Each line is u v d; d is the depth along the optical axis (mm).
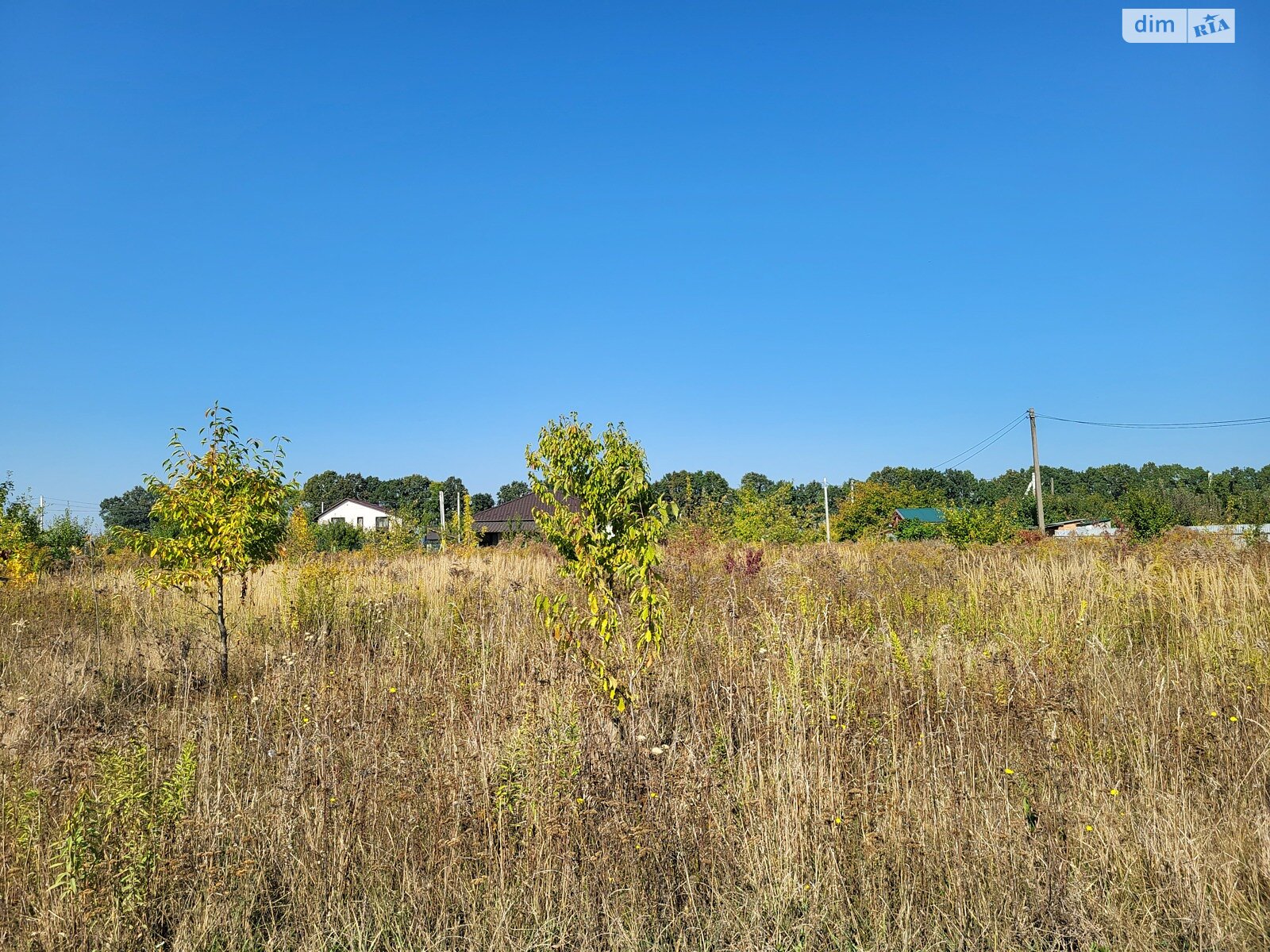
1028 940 3633
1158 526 25703
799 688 5691
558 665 6328
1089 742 5254
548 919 3842
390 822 4574
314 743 5301
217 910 3859
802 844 4203
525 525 42531
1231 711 5477
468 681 7105
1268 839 3980
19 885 3943
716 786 4684
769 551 18625
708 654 7074
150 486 8828
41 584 14930
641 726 5215
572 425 6012
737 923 3816
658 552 5789
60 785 4652
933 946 3639
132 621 11188
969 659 6707
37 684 7582
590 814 4391
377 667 7574
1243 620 8523
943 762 5008
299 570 12617
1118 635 8578
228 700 6949
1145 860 4051
